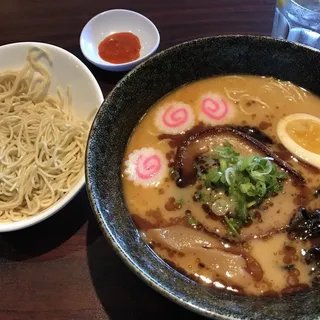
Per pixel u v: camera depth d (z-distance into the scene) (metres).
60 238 0.30
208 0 0.44
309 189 0.29
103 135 0.28
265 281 0.25
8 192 0.32
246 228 0.27
